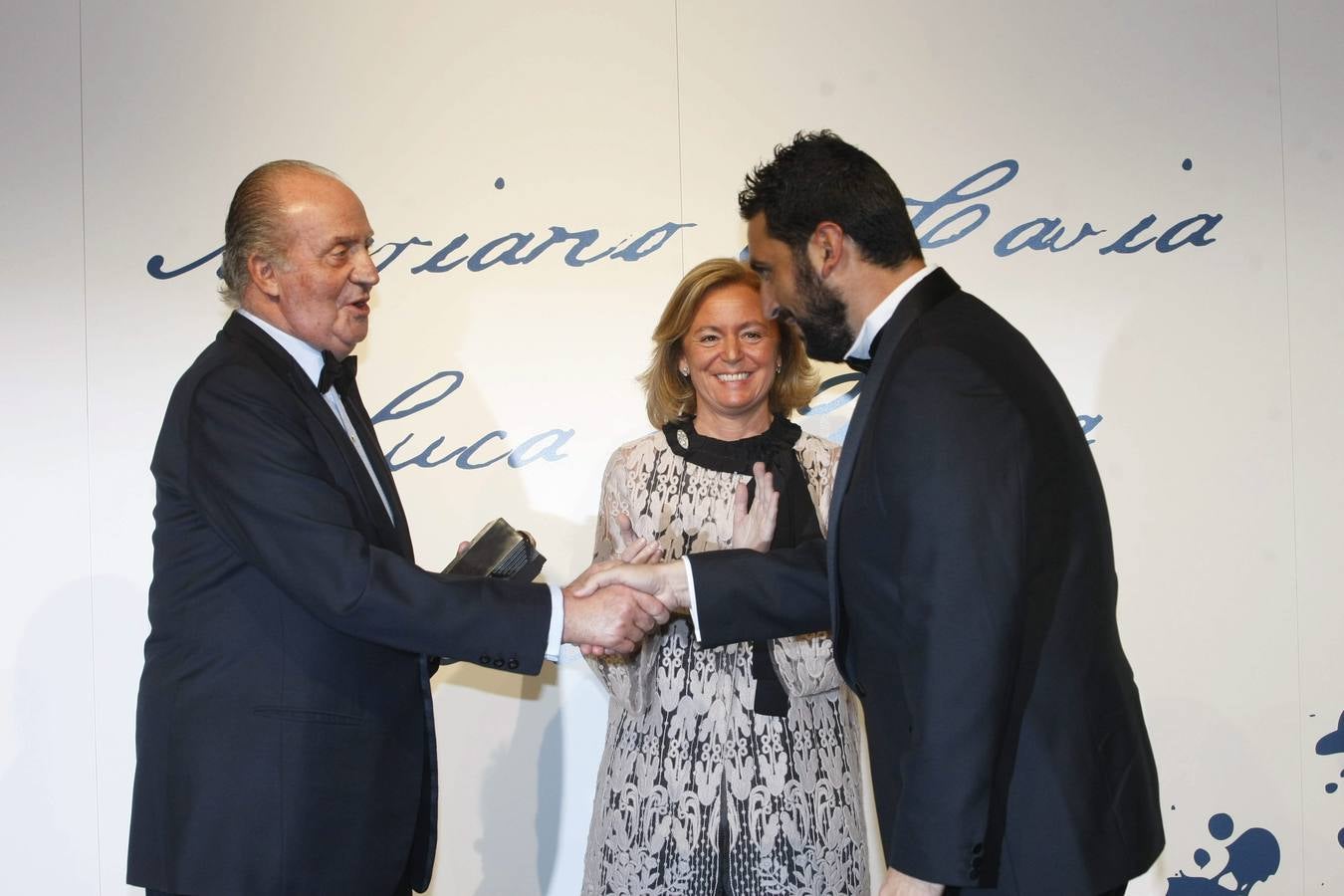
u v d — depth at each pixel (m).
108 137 3.01
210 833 1.96
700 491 2.45
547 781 3.06
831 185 1.77
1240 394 3.09
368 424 2.38
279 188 2.13
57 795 3.00
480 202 3.03
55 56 3.01
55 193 3.01
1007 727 1.59
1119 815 1.62
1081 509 1.66
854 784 2.41
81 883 3.00
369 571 2.00
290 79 3.01
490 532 2.37
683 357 2.61
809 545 2.32
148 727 2.04
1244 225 3.09
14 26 3.00
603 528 2.53
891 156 3.05
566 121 3.03
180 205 3.02
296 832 1.97
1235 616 3.09
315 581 1.98
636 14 3.03
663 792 2.30
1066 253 3.07
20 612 3.00
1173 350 3.08
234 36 3.01
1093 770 1.61
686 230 3.04
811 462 2.51
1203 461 3.09
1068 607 1.61
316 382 2.22
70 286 3.01
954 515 1.54
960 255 3.07
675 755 2.32
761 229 1.85
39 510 3.00
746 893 2.27
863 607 1.73
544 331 3.05
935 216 3.06
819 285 1.81
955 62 3.05
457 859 3.06
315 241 2.12
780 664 2.31
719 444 2.49
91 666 3.01
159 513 2.11
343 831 2.03
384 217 3.02
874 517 1.66
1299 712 3.09
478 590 2.12
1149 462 3.08
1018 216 3.07
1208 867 3.08
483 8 3.02
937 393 1.59
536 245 3.04
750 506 2.42
